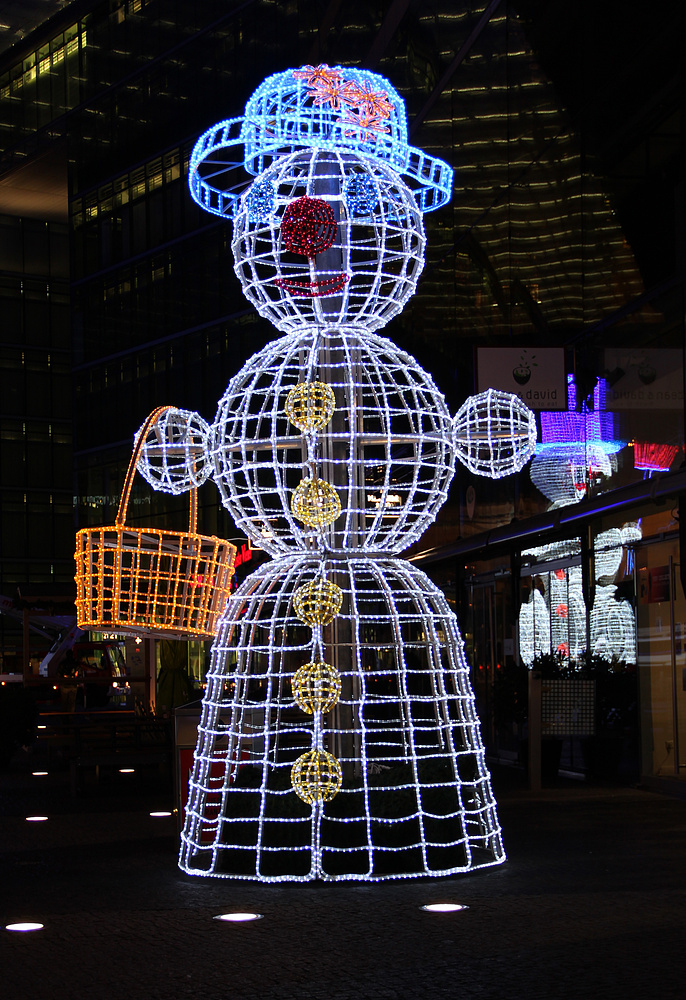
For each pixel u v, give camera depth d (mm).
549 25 16453
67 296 57062
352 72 8148
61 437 56375
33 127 49906
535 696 13117
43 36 49000
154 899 6988
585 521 14336
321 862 7355
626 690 13586
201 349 39375
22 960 5574
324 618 7344
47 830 10188
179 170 40406
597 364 14391
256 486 7691
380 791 7613
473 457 7934
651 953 5520
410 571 7840
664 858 8164
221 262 38531
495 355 14625
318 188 8344
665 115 13023
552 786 13406
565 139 15883
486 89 19125
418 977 5160
